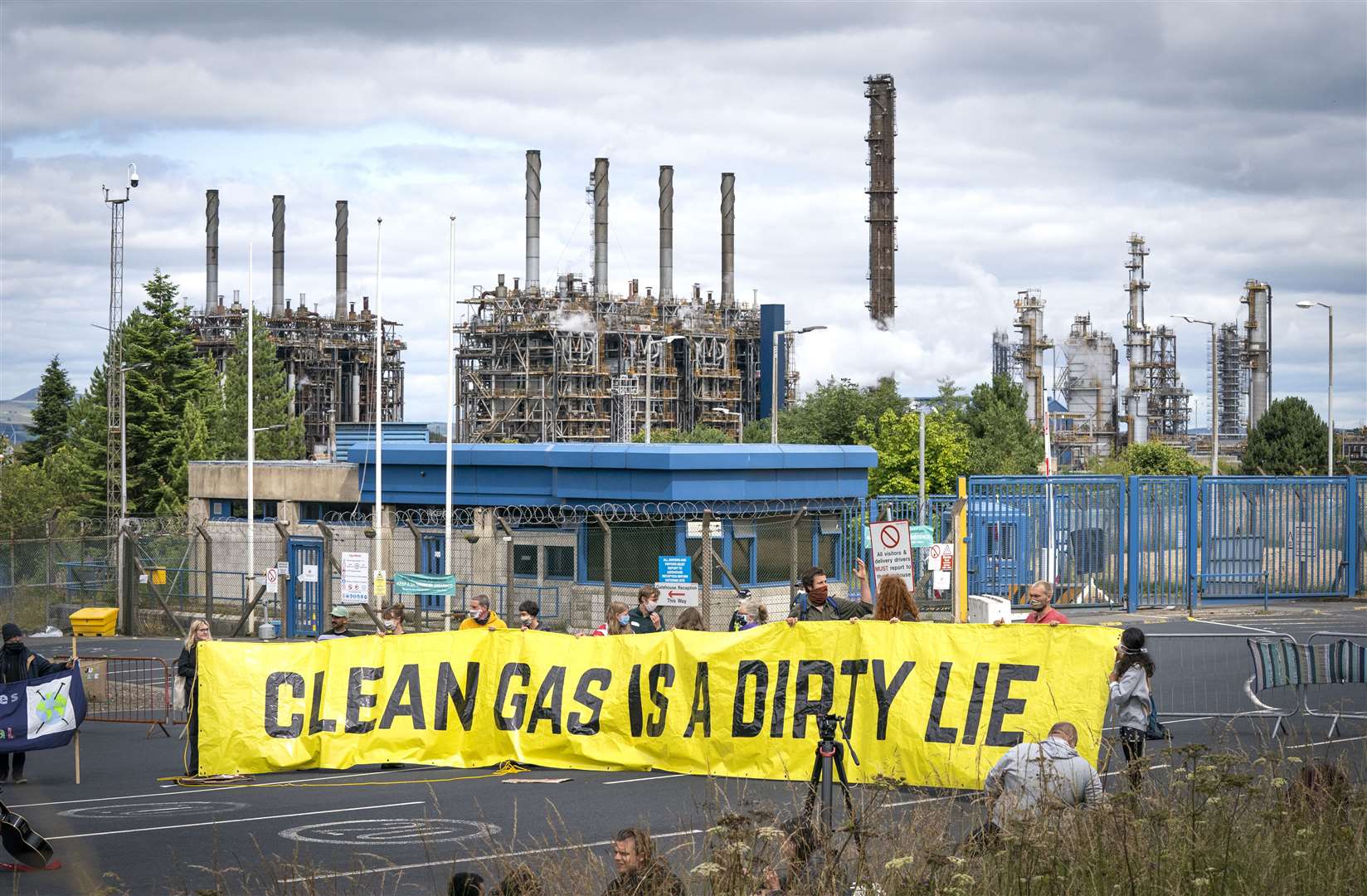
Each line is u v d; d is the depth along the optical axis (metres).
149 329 87.69
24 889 11.87
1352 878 8.88
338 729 17.47
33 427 120.81
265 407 112.75
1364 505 38.03
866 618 17.91
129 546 41.31
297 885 10.94
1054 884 8.65
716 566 35.72
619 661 16.77
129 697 27.31
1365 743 13.54
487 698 17.28
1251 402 163.00
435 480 41.25
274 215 168.38
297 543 43.97
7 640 18.28
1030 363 167.38
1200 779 10.06
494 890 9.17
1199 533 36.84
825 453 37.72
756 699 15.87
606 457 36.91
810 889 8.82
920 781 14.72
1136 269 180.00
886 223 129.12
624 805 14.51
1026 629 14.62
